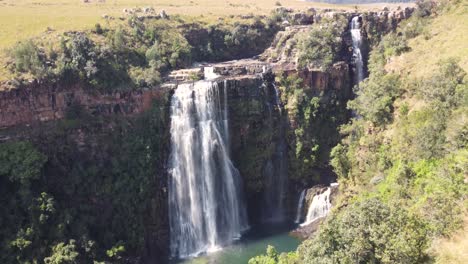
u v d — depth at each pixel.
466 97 52.22
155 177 61.41
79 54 61.12
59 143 57.66
